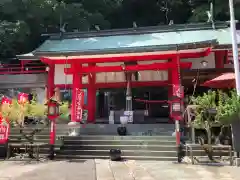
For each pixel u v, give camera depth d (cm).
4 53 2611
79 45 1808
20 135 1364
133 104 2352
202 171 846
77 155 1137
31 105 1223
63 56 1540
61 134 1405
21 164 999
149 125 1454
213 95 1055
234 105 972
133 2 3944
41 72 2094
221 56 1641
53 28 2952
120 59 1614
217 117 1004
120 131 1379
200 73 1639
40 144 1112
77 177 773
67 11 2862
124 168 907
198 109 1079
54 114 1136
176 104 1068
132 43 1727
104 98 2439
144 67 1600
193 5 3794
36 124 1541
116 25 3981
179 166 935
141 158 1078
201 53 1555
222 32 1812
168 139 1200
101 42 1828
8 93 2164
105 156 1116
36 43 2939
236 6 3191
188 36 1784
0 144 1203
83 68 1650
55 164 991
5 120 1157
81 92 1547
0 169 905
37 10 2714
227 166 925
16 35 2527
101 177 774
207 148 1013
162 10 4050
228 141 1120
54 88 1778
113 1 3703
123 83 1728
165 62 1656
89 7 3434
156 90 2256
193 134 1183
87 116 1673
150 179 744
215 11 3222
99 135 1336
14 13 2695
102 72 1752
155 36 1848
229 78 1283
